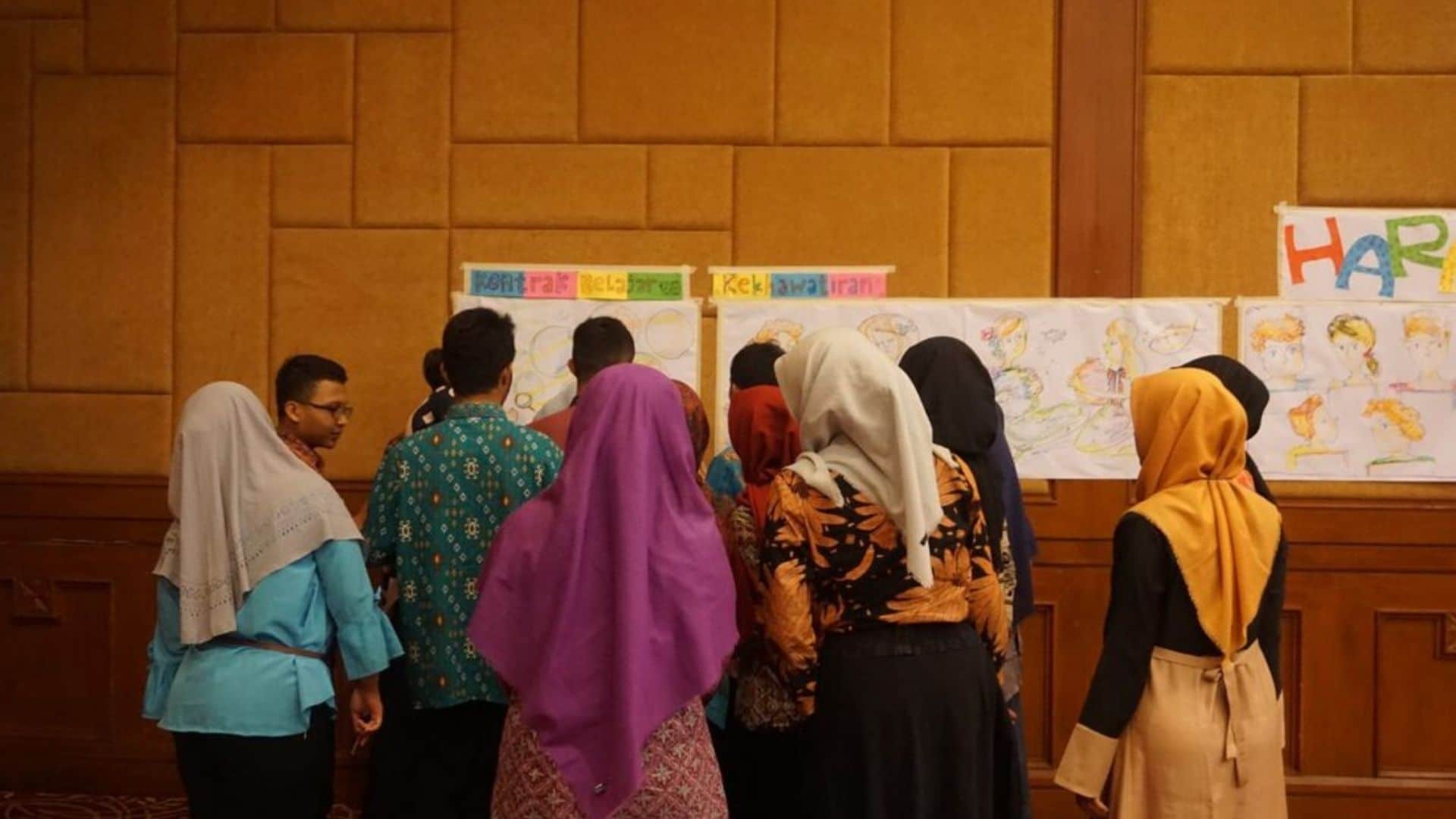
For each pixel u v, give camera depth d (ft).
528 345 14.69
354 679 9.46
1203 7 14.34
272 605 9.27
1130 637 8.98
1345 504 14.25
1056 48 14.42
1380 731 14.24
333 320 14.82
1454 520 14.19
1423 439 14.30
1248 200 14.38
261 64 14.83
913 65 14.49
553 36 14.65
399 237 14.78
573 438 7.89
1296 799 14.21
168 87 14.88
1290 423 14.35
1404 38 14.28
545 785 7.52
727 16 14.56
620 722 7.36
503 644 7.71
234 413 9.41
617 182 14.64
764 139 14.57
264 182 14.84
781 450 10.21
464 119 14.71
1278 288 14.38
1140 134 14.39
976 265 14.49
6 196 14.98
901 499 8.43
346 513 9.58
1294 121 14.37
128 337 14.92
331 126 14.79
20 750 14.88
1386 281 14.32
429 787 9.98
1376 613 14.26
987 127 14.47
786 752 9.93
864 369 8.63
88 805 14.49
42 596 14.88
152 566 14.88
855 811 8.48
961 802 8.54
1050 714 14.39
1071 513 14.42
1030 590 11.12
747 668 9.27
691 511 7.90
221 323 14.88
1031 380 14.42
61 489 14.87
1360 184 14.34
